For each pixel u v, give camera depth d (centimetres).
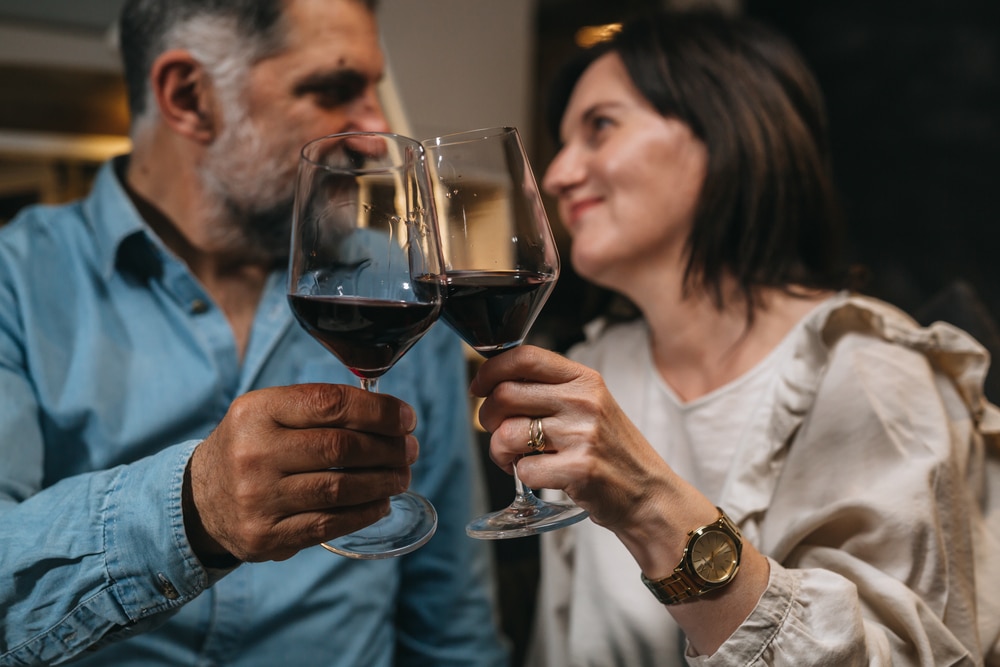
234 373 118
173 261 114
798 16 328
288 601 113
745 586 85
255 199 116
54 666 82
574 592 125
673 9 130
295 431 68
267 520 69
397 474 74
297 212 72
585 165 123
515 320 76
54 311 111
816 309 111
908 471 95
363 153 76
